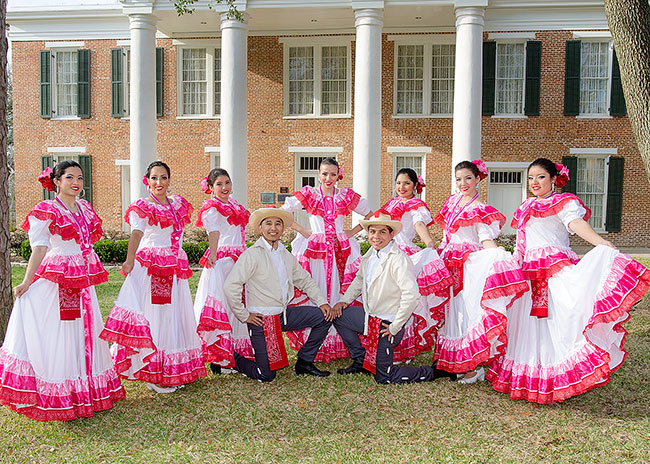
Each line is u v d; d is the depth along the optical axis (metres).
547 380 4.18
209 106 17.33
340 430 3.84
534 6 15.70
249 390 4.62
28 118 17.77
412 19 15.62
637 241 16.38
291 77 17.17
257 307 4.82
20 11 17.17
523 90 16.41
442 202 16.72
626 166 16.28
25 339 3.79
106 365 4.19
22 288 3.77
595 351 3.97
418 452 3.51
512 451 3.51
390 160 16.83
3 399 3.64
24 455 3.52
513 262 4.25
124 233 16.28
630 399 4.39
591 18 15.87
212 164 17.39
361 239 13.55
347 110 16.97
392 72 16.69
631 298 3.84
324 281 5.40
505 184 16.75
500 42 16.28
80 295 4.03
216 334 4.71
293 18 15.48
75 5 17.11
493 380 4.57
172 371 4.50
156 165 4.62
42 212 3.86
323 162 5.52
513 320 4.45
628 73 6.34
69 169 4.05
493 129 16.45
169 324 4.53
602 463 3.36
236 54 14.01
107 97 17.52
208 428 3.89
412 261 4.94
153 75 14.61
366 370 5.02
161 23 16.08
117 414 4.13
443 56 16.70
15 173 17.84
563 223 4.27
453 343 4.71
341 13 14.98
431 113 16.80
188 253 13.20
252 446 3.61
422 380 4.80
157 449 3.59
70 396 3.90
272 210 4.76
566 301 4.10
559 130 16.33
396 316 4.58
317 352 5.25
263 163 17.23
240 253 5.26
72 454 3.53
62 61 17.75
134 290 4.28
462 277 4.68
